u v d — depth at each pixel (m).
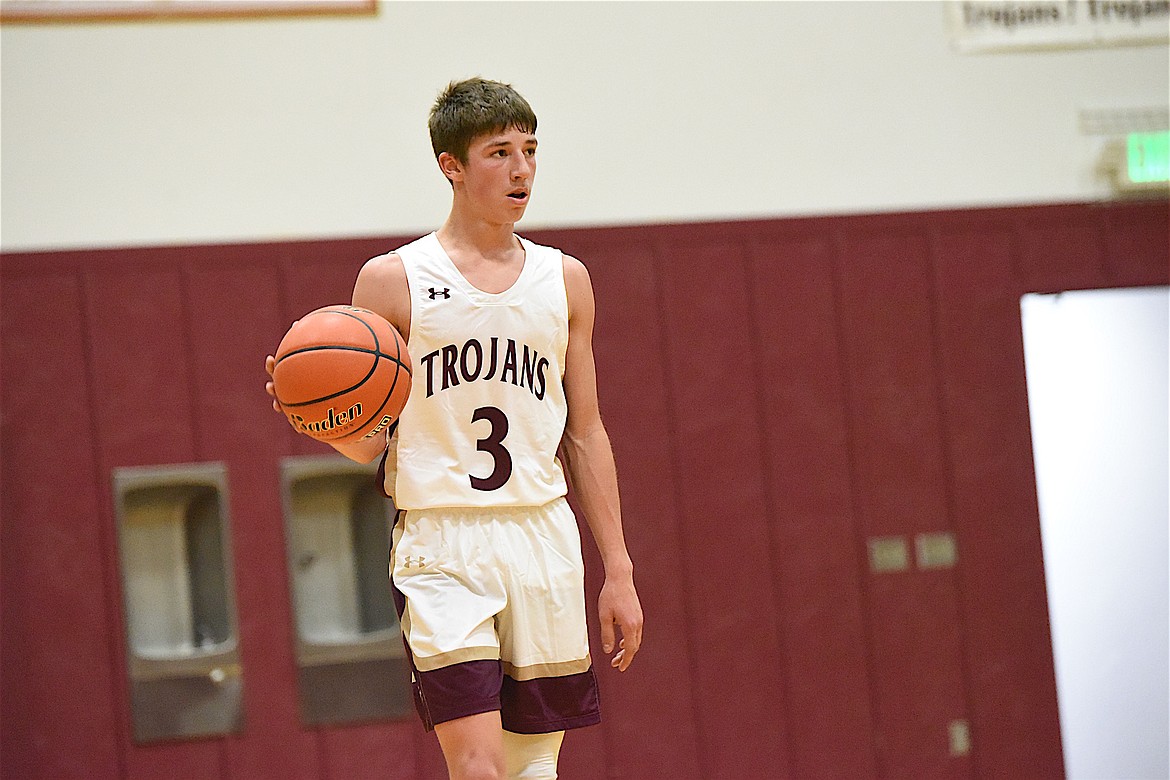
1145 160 13.29
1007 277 13.40
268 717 12.47
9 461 12.25
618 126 12.95
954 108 13.34
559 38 12.87
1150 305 13.60
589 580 12.69
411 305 6.20
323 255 12.57
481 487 6.22
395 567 6.26
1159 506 13.60
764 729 12.95
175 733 12.35
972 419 13.34
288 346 5.92
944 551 13.24
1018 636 13.27
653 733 12.81
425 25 12.70
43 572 12.27
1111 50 13.48
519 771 6.43
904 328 13.29
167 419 12.45
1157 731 13.45
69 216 12.35
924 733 13.12
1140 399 13.62
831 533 13.15
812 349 13.18
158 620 12.52
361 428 5.92
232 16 12.52
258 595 12.52
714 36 13.09
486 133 6.13
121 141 12.40
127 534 12.43
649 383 12.98
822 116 13.22
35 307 12.30
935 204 13.34
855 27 13.25
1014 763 13.20
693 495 13.00
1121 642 13.52
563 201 12.87
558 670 6.34
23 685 12.20
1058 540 13.52
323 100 12.60
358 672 12.57
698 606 12.94
